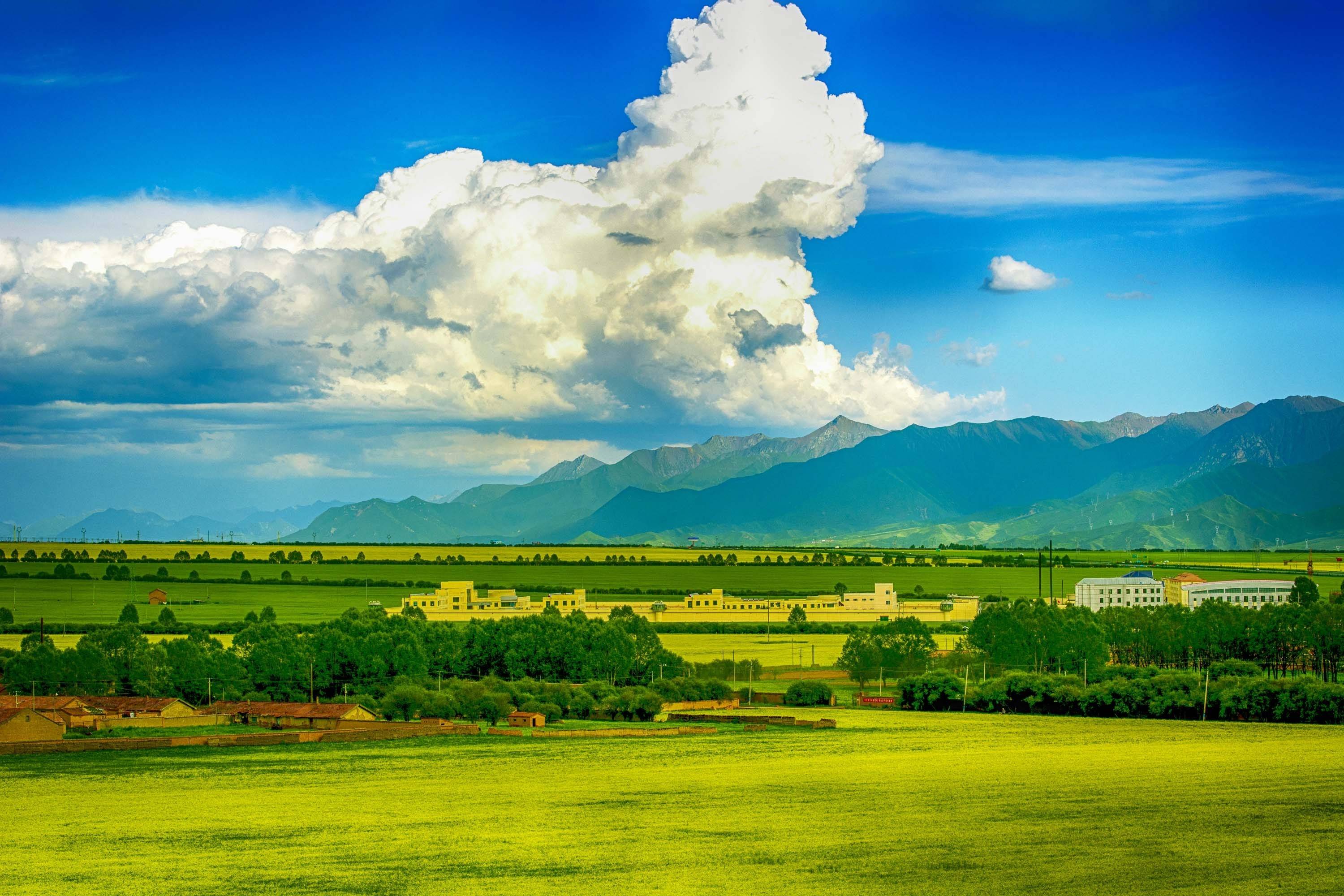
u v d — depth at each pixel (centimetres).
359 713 18512
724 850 10238
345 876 9488
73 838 10788
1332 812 11469
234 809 11950
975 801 12150
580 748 16038
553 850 10256
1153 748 15662
